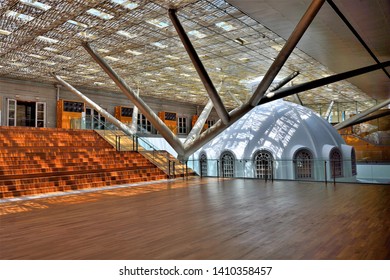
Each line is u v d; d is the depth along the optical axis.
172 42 15.88
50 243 5.21
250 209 7.81
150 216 7.23
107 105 29.00
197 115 38.88
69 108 25.45
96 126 20.98
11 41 15.19
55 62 18.94
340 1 10.83
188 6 11.68
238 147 19.50
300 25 10.36
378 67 14.53
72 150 15.63
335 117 43.34
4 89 22.30
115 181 13.45
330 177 17.50
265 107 21.47
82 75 22.34
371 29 13.38
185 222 6.57
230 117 14.41
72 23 13.12
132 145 18.86
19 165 12.23
